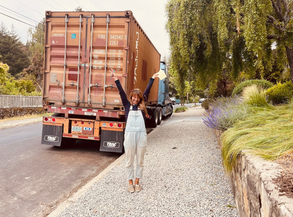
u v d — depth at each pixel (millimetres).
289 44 7684
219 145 5820
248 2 6652
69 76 6449
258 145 2783
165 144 6887
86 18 6281
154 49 10375
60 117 6574
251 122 4258
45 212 3338
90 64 6266
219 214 2820
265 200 1728
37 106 18828
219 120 5742
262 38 6535
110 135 6242
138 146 3680
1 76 20141
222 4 7922
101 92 6293
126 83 6121
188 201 3207
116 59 6180
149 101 9680
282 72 14008
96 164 5730
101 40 6227
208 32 11094
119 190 3693
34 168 5297
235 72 12219
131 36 6285
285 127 3176
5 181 4477
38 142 8164
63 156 6367
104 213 2967
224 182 3777
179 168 4629
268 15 7586
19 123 12984
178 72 12664
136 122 3703
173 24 10336
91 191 3668
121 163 5223
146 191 3619
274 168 2029
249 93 6574
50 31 6531
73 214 2957
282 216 1386
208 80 13117
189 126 10305
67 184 4406
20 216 3215
